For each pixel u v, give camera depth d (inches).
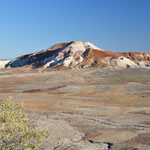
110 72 4173.2
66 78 3526.1
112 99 1861.5
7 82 3265.3
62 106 1636.3
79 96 2052.2
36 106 1649.9
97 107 1573.6
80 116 1348.4
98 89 2459.4
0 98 1994.3
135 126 1113.4
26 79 3501.5
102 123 1189.7
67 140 930.7
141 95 2015.3
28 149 505.0
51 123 1194.0
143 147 831.7
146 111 1411.2
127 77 3516.2
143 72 4079.7
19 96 2101.4
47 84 3038.9
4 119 541.0
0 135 503.8
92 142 909.8
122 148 829.8
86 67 5260.8
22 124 562.9
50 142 899.4
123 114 1360.7
